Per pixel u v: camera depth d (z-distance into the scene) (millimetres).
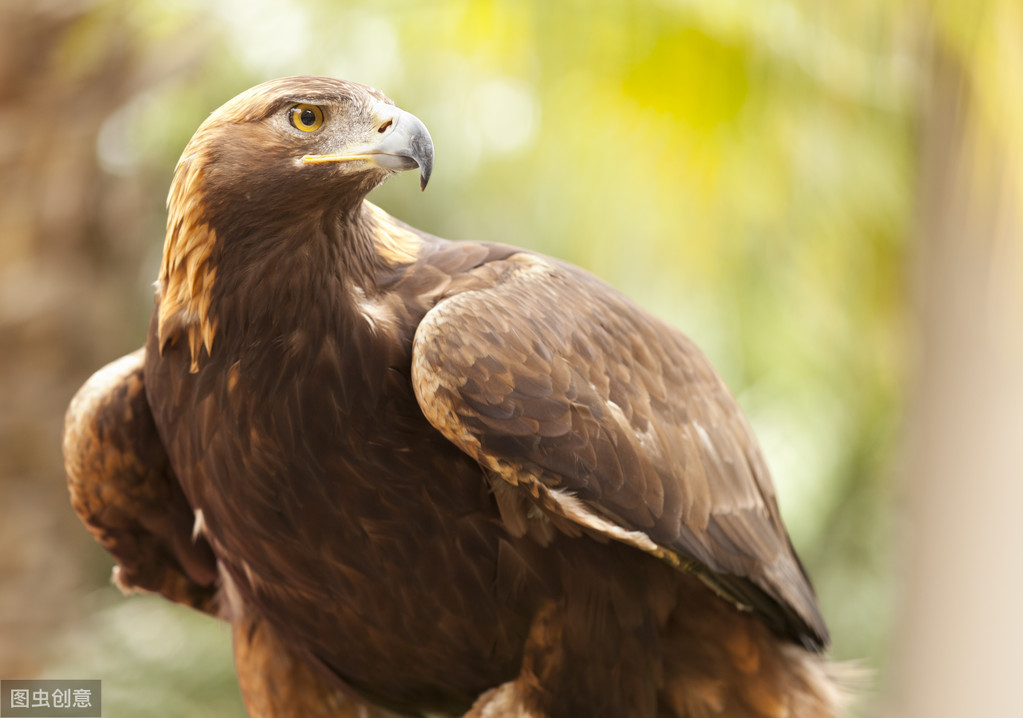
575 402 5992
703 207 12258
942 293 11328
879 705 11875
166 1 11406
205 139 5738
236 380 5879
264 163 5637
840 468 19250
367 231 6164
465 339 5836
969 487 11266
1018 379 11023
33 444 10680
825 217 12406
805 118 11641
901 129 11844
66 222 10867
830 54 11180
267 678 7230
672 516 6312
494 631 6430
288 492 6043
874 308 13125
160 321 6039
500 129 13914
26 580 10703
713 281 12898
